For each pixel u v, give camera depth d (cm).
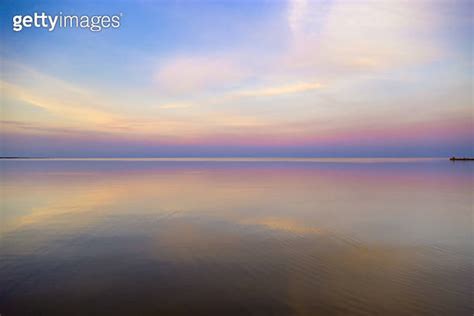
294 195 1095
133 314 328
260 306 343
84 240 577
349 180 1630
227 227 668
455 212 809
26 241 569
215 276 418
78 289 381
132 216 767
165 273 428
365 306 345
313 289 383
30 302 352
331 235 609
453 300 359
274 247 538
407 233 621
